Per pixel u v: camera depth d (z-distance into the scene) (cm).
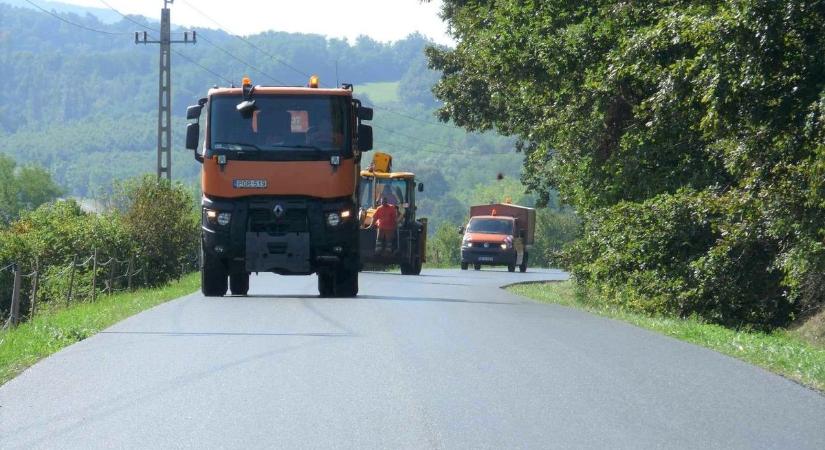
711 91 5891
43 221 11631
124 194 11906
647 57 7138
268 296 7988
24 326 5791
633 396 3559
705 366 4234
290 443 2858
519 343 4891
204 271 7744
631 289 7956
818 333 7056
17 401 3419
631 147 8525
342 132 7525
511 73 9475
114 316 6144
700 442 2906
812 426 3120
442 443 2862
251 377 3866
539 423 3119
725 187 8062
